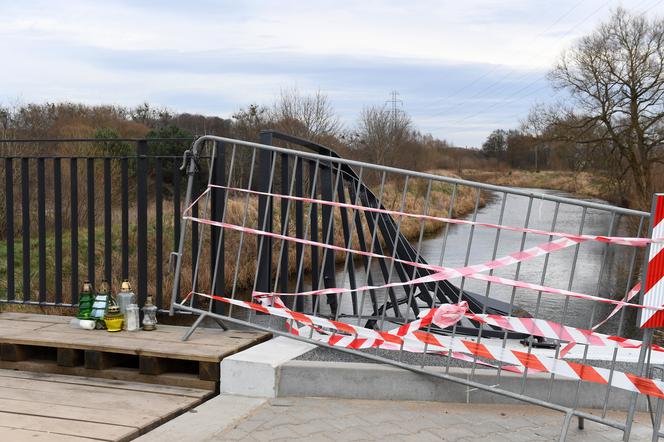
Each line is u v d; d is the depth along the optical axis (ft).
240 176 58.75
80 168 48.11
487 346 12.10
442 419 11.86
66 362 14.14
